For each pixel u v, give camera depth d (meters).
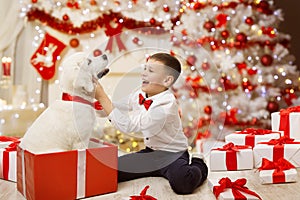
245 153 1.72
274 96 3.32
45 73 3.41
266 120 3.26
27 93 3.44
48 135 1.32
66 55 3.47
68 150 1.31
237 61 3.23
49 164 1.23
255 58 3.37
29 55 3.45
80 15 3.43
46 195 1.22
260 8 3.32
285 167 1.54
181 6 3.34
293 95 3.23
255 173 1.66
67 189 1.27
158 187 1.46
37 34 3.46
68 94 1.38
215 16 3.26
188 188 1.36
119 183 1.53
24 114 3.19
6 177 1.60
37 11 3.41
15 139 1.85
